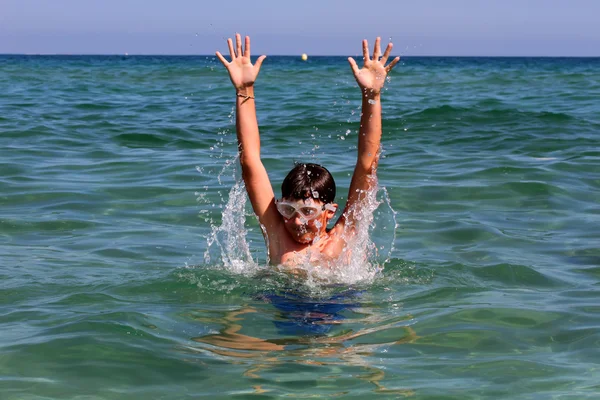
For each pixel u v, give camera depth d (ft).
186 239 18.54
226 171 27.73
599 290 14.43
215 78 103.14
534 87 82.48
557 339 11.60
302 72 129.08
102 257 16.75
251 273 15.02
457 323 12.28
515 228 19.77
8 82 89.40
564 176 26.55
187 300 13.44
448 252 17.39
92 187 24.54
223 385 9.74
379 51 13.85
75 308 12.94
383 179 26.00
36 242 18.11
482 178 26.17
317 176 14.61
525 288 14.58
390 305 13.29
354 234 14.85
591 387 9.69
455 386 9.73
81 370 10.18
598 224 20.16
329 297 13.53
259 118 45.42
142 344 11.12
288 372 10.17
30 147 33.14
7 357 10.57
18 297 13.61
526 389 9.64
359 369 10.30
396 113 47.50
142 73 124.88
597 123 42.91
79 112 49.67
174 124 42.93
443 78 107.96
